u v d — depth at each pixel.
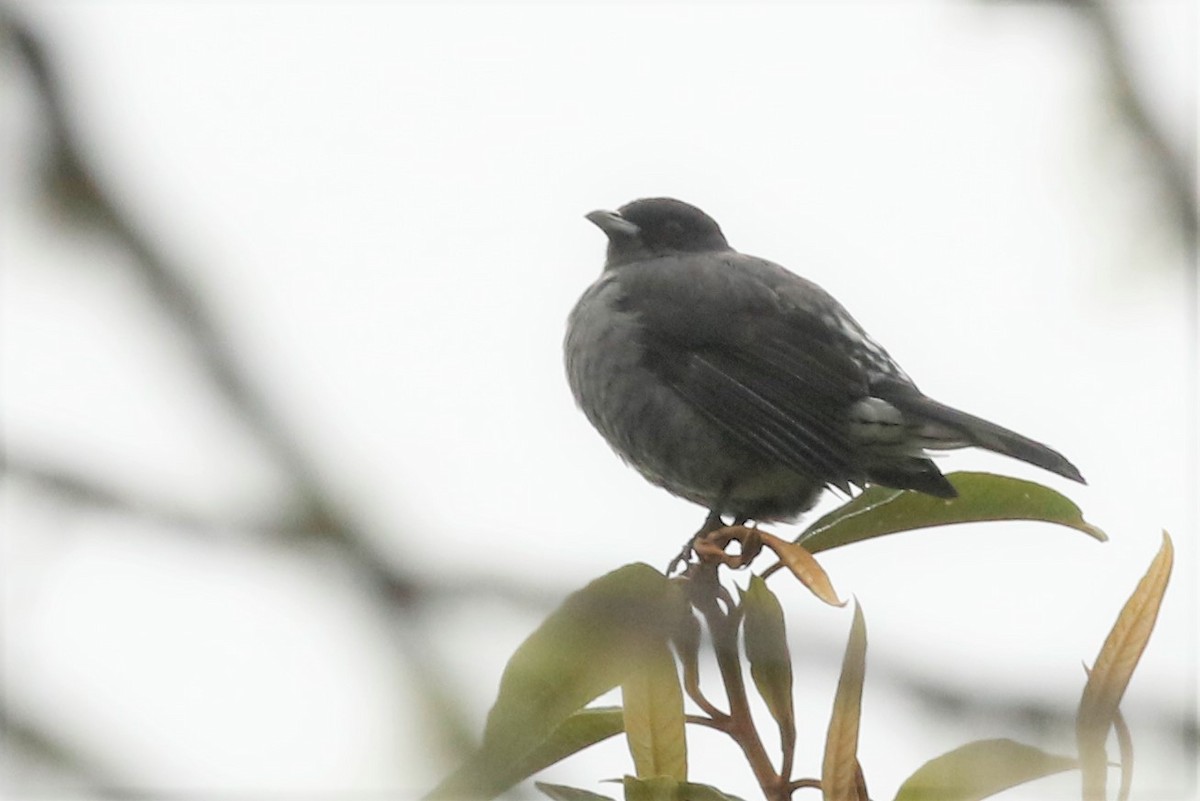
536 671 4.96
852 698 5.45
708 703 5.80
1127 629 4.85
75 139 2.00
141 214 2.06
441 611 2.25
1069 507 6.67
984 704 3.33
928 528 6.83
